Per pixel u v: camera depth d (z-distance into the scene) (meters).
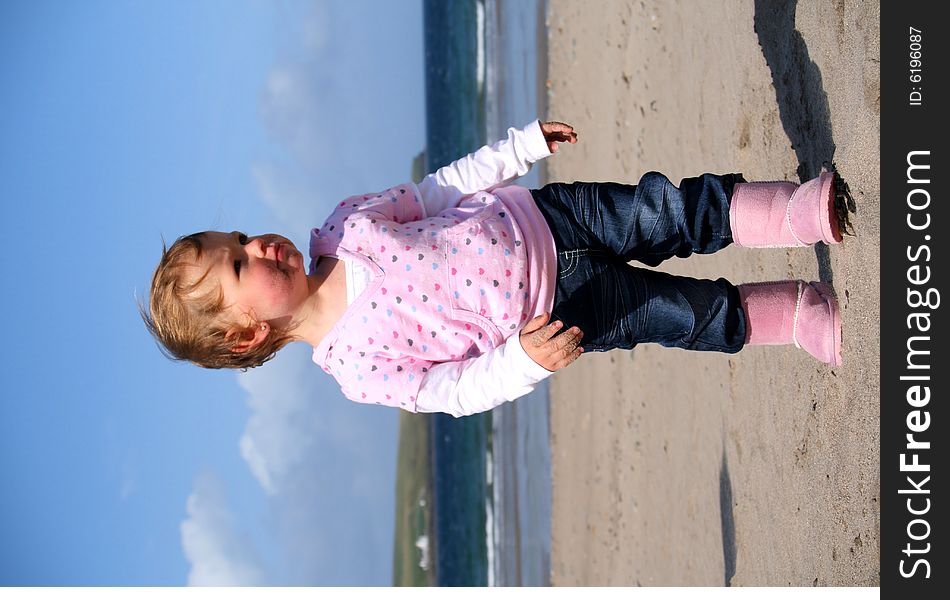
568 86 8.41
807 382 3.27
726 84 4.35
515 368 2.44
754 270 3.88
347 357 2.65
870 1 2.83
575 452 8.01
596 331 2.68
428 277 2.60
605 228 2.71
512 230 2.66
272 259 2.61
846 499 2.91
